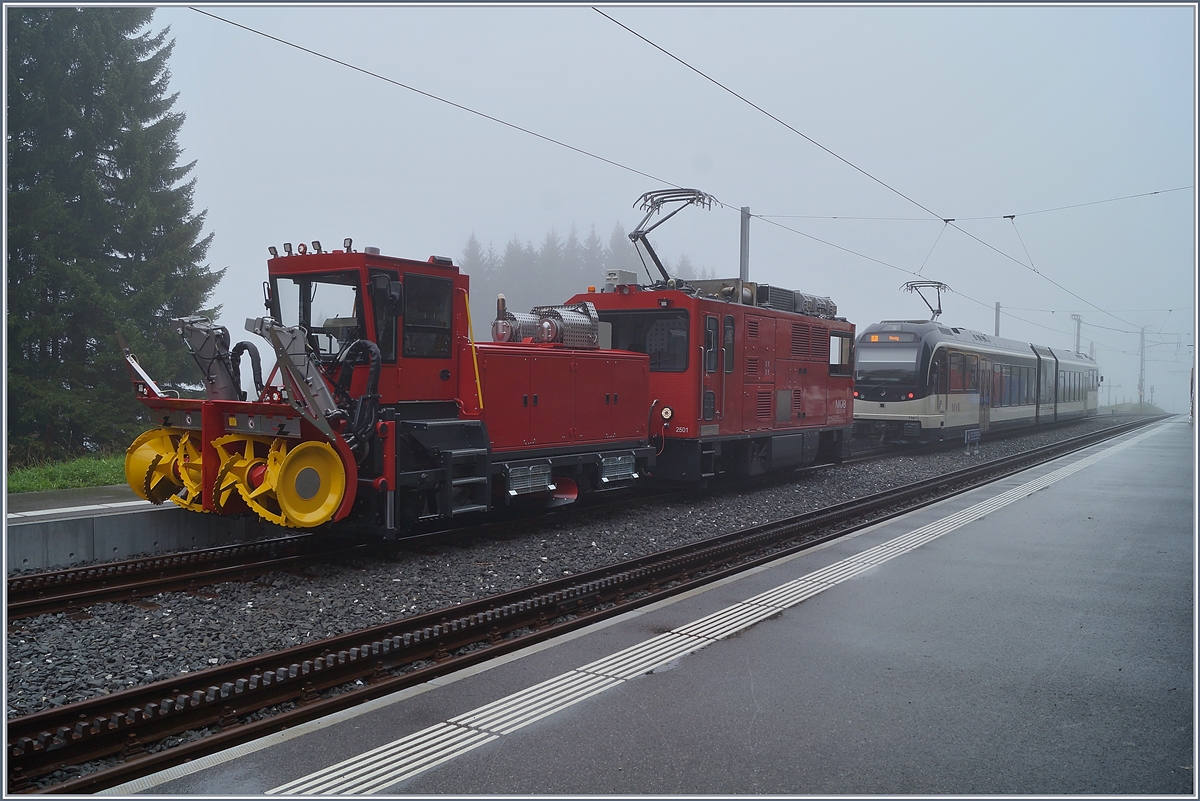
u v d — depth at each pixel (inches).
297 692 197.2
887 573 329.7
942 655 233.8
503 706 193.0
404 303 343.9
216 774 158.9
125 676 204.4
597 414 442.3
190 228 928.3
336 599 275.1
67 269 776.9
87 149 860.0
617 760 167.3
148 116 964.6
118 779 156.9
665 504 481.7
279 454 301.4
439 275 360.5
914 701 200.8
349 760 165.3
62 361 821.2
